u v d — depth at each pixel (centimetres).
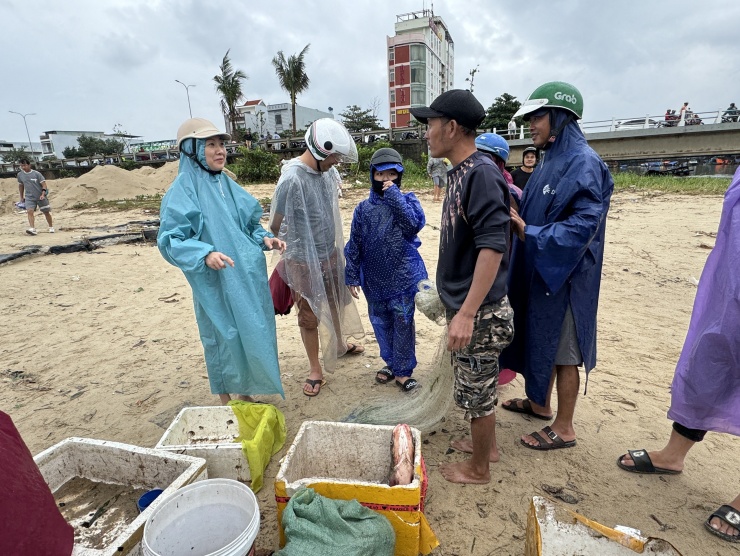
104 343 464
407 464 208
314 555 164
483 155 211
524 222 257
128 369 407
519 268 269
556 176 244
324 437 241
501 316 220
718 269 219
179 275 711
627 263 697
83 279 698
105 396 360
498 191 199
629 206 1249
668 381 359
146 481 215
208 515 187
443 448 288
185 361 420
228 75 3397
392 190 324
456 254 222
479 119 209
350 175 2202
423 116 214
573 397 271
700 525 222
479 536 219
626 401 330
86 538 190
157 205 1736
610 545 175
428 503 240
